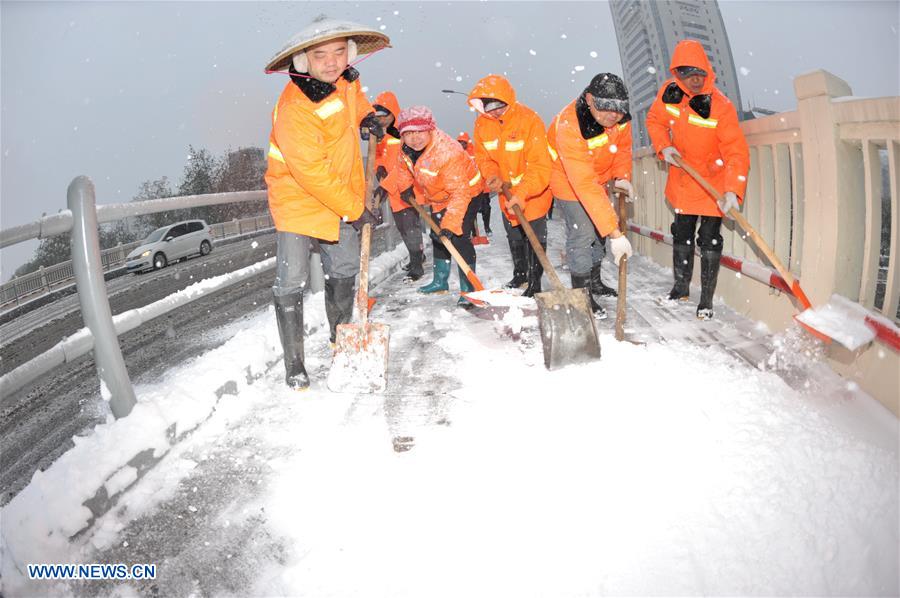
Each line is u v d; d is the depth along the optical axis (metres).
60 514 1.94
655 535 1.78
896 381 2.42
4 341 8.96
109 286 13.98
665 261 5.95
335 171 2.93
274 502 2.14
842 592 1.54
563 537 1.80
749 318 3.94
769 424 2.32
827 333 2.65
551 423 2.49
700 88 3.77
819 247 3.12
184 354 4.35
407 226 5.88
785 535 1.73
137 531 2.03
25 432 3.28
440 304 4.94
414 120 4.07
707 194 3.92
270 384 3.25
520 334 3.87
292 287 3.08
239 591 1.73
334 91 2.87
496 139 4.14
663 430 2.33
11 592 1.75
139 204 2.69
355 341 3.12
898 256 2.67
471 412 2.73
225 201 3.51
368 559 1.79
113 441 2.27
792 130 3.48
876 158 2.83
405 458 2.35
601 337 3.61
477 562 1.73
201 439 2.62
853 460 2.01
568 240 4.14
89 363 4.71
